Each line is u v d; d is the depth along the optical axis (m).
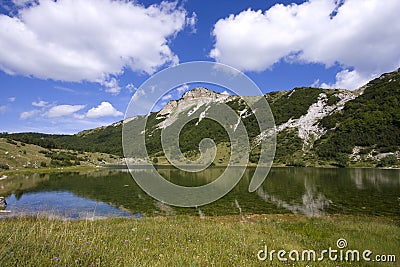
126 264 5.56
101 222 15.30
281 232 13.74
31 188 46.91
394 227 16.05
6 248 5.00
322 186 45.81
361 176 61.72
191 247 8.17
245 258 7.33
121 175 73.38
